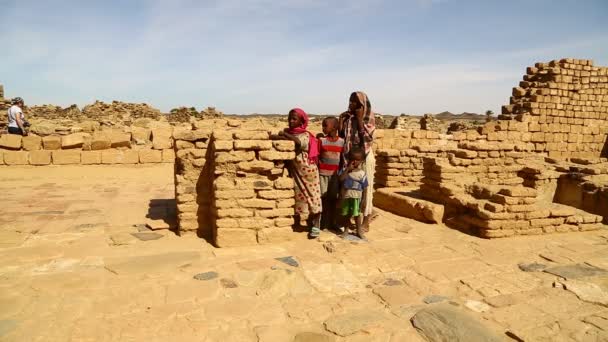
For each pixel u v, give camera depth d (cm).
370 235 594
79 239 541
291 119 552
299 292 390
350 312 352
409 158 912
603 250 549
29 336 298
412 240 573
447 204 689
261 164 527
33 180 1109
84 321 323
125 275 416
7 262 447
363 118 583
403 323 336
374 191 835
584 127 1484
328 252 507
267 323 329
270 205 533
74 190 965
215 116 2644
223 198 512
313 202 546
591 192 871
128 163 1349
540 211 619
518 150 874
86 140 1316
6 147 1217
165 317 333
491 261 493
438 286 415
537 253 530
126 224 623
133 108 2633
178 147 553
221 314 341
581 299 392
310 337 310
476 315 355
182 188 558
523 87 1528
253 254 491
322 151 588
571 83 1452
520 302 383
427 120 2072
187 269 437
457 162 807
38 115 2491
